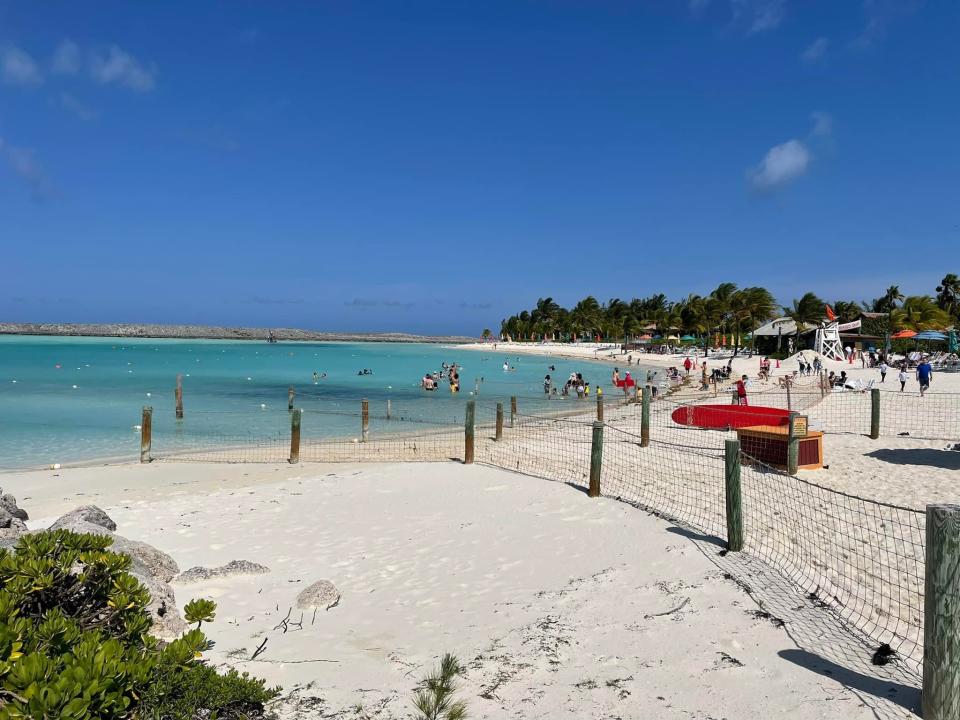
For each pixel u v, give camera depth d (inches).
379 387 1668.3
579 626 213.8
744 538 315.3
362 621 223.3
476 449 676.1
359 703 163.5
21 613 148.4
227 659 190.1
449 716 149.2
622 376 2126.0
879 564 282.4
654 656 190.9
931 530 154.4
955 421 813.9
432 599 245.0
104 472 568.4
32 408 1094.4
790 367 2107.5
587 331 5590.6
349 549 313.6
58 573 158.6
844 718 157.0
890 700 165.5
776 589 244.8
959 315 3334.2
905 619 225.8
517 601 239.6
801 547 305.6
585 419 988.6
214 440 792.3
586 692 170.2
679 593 240.7
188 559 299.6
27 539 169.2
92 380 1700.3
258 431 874.8
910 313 2906.0
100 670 113.5
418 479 479.5
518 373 2416.3
